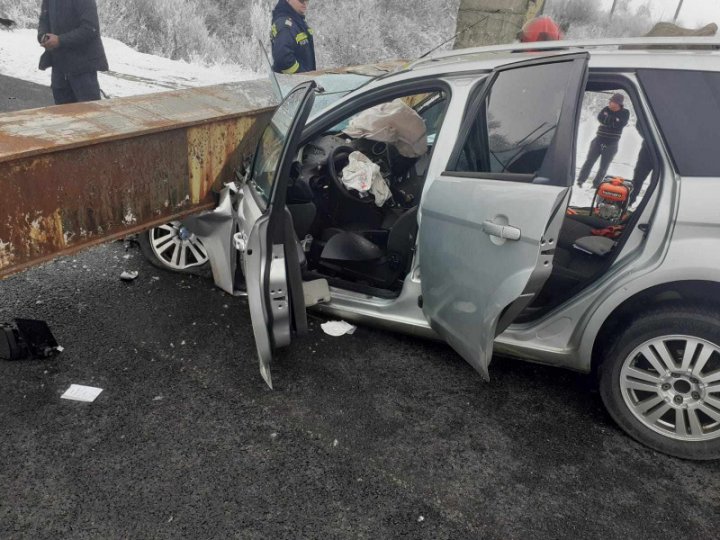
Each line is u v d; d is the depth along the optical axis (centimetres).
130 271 358
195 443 230
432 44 1088
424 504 209
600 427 253
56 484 206
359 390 269
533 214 202
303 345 299
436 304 261
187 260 357
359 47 1043
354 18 1062
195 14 1044
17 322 267
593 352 256
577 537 199
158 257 357
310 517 201
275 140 273
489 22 618
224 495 207
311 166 328
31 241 245
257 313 240
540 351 253
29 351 270
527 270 205
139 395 255
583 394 275
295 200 318
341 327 315
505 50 284
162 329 305
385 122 331
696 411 227
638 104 230
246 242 243
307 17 1051
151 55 952
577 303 239
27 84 717
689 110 220
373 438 240
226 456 225
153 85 774
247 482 213
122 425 237
